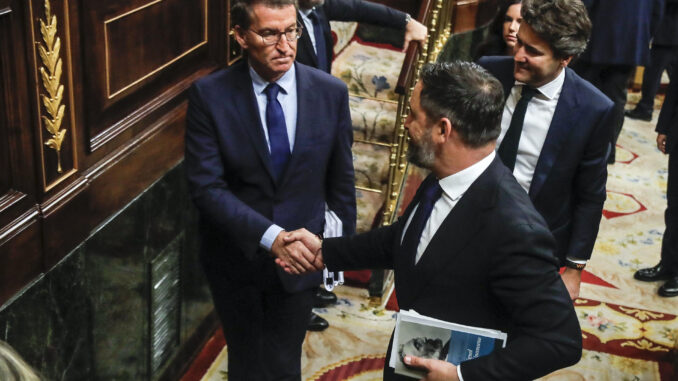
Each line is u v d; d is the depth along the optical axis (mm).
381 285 4652
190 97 3039
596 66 6301
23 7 2369
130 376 3500
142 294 3453
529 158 3248
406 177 4973
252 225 2977
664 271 5105
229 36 3912
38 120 2516
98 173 2924
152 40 3256
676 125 4719
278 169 3092
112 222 3064
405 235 2482
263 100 3041
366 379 4059
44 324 2717
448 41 5938
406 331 2314
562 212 3338
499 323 2357
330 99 3137
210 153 3029
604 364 4297
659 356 4398
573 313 2217
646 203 6230
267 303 3314
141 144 3221
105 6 2855
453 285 2328
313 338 4355
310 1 3686
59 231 2705
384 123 4953
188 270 3924
